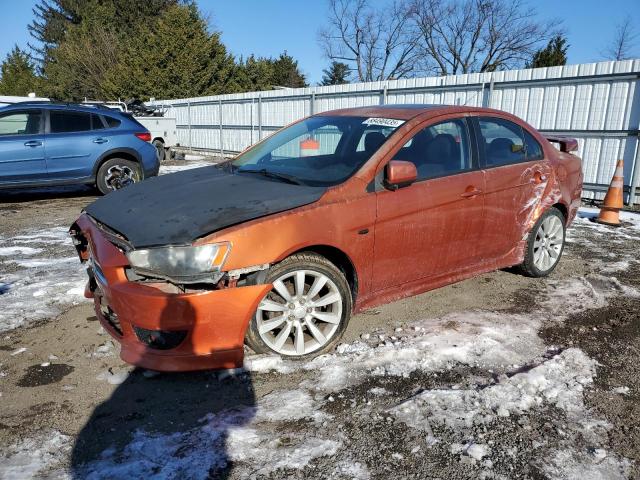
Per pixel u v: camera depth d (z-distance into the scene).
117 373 3.06
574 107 9.37
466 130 4.13
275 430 2.55
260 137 17.42
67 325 3.70
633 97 8.59
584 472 2.30
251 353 3.22
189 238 2.81
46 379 3.00
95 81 39.25
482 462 2.35
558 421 2.66
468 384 2.99
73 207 8.52
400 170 3.38
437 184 3.74
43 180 8.58
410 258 3.68
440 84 11.31
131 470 2.26
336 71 57.16
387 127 3.82
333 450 2.41
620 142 8.90
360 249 3.35
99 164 9.03
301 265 3.12
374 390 2.90
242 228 2.89
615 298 4.45
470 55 42.72
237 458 2.35
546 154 4.77
